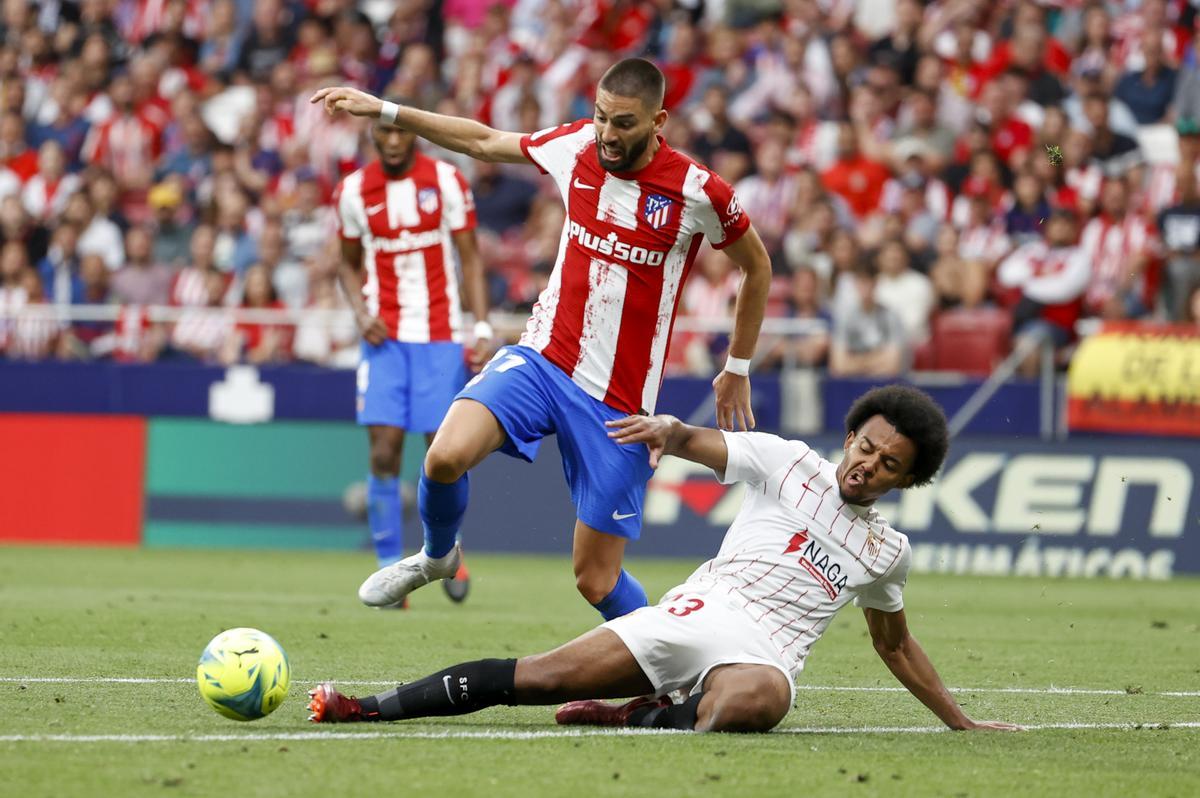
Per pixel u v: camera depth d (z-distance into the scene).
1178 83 59.16
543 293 21.08
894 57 61.62
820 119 61.72
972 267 52.59
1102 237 54.53
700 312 53.81
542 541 51.00
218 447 52.00
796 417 48.97
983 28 61.91
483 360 33.97
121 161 65.19
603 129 19.64
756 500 18.28
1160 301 52.84
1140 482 47.91
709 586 17.89
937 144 58.94
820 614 17.97
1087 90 57.47
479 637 28.22
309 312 53.28
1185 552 47.66
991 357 50.31
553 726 17.70
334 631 28.70
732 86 63.06
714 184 20.05
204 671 16.78
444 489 19.97
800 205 55.72
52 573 41.59
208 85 68.31
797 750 16.17
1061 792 14.27
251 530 51.84
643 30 65.88
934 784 14.48
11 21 71.12
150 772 14.08
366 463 51.41
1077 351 48.84
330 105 21.31
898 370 50.12
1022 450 48.50
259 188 62.03
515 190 60.94
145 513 52.25
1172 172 56.81
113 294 58.09
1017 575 48.09
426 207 33.53
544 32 67.50
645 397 20.77
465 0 70.19
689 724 17.34
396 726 17.22
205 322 53.72
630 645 17.06
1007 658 27.61
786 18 64.62
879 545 18.08
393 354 33.66
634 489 20.73
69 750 15.23
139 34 70.69
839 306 51.16
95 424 52.50
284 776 14.03
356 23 67.44
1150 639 31.25
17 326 53.84
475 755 15.38
